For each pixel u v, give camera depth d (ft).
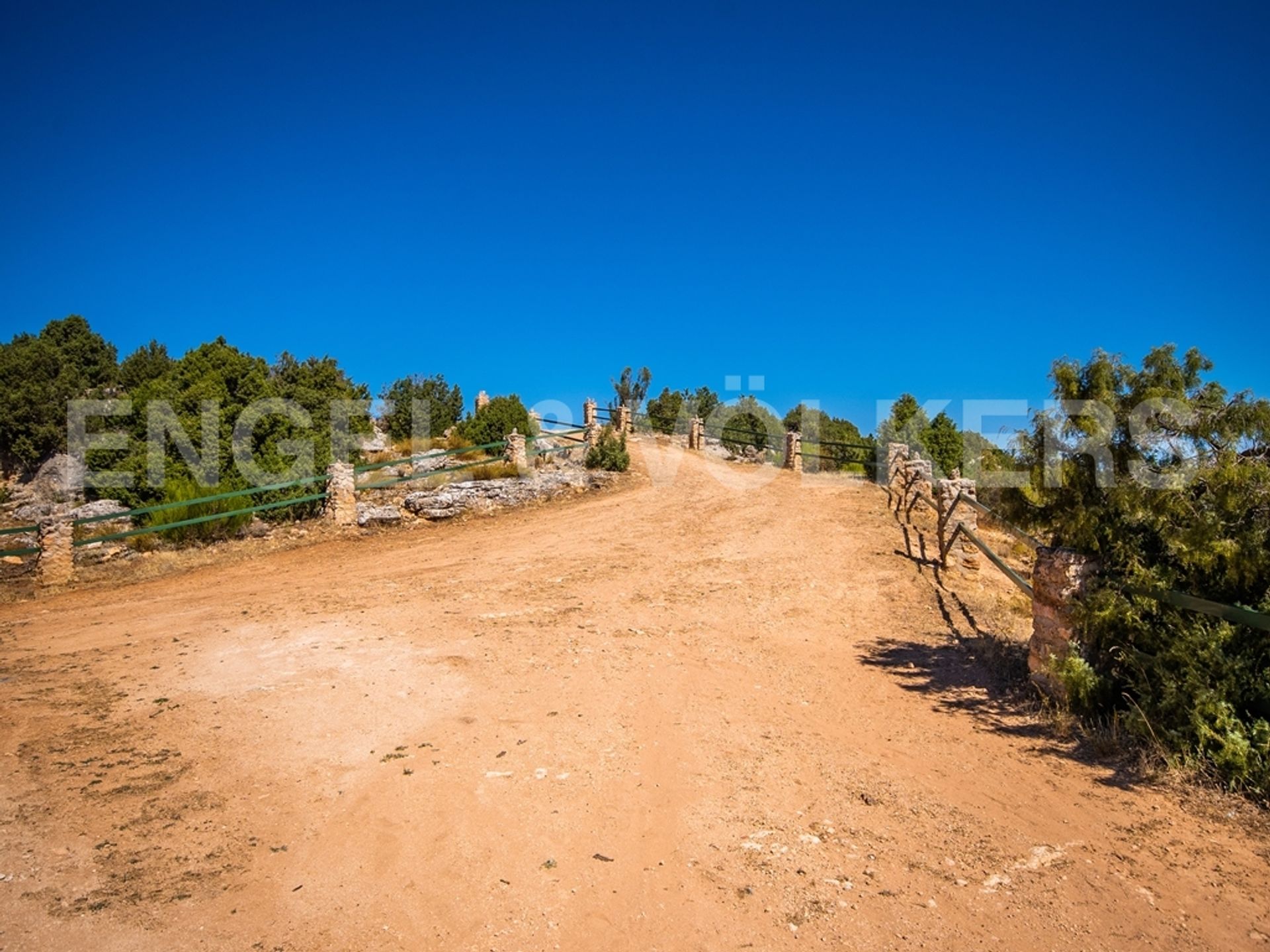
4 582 47.34
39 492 71.00
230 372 70.38
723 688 27.55
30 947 13.44
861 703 26.55
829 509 63.67
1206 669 20.93
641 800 19.27
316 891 15.39
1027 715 25.03
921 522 57.88
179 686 27.02
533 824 18.06
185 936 13.91
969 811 18.90
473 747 22.11
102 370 94.27
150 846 16.81
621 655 30.63
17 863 16.05
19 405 77.97
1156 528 22.98
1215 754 19.75
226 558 51.21
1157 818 18.31
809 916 14.70
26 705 25.11
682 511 64.28
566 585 41.60
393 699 25.67
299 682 27.25
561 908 14.98
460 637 32.60
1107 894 15.39
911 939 14.06
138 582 46.47
